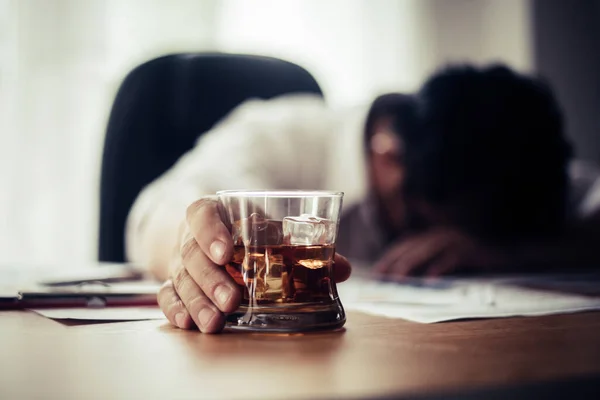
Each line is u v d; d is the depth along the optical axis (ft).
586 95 9.53
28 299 2.37
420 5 8.88
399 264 4.12
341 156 5.56
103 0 7.16
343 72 8.50
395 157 5.13
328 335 1.83
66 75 7.02
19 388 1.32
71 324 2.05
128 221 5.05
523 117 4.50
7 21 6.84
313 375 1.39
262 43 8.08
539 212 4.70
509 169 4.49
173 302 1.97
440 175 4.51
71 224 7.04
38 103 6.93
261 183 4.69
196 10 7.52
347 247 5.58
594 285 3.17
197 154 4.85
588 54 9.56
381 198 5.28
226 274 1.90
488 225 4.59
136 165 5.10
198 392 1.29
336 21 8.48
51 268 4.20
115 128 5.11
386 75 8.70
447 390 1.28
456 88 4.51
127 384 1.35
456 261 4.20
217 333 1.88
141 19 7.31
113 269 3.75
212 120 5.36
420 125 4.65
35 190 6.95
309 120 5.62
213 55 5.45
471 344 1.69
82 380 1.38
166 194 3.66
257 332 1.86
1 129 6.82
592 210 5.36
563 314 2.20
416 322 2.05
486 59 9.26
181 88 5.29
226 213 1.93
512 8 9.38
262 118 5.44
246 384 1.33
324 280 1.91
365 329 1.93
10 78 6.85
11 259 6.88
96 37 7.13
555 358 1.53
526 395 1.31
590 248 4.90
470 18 9.20
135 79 5.18
